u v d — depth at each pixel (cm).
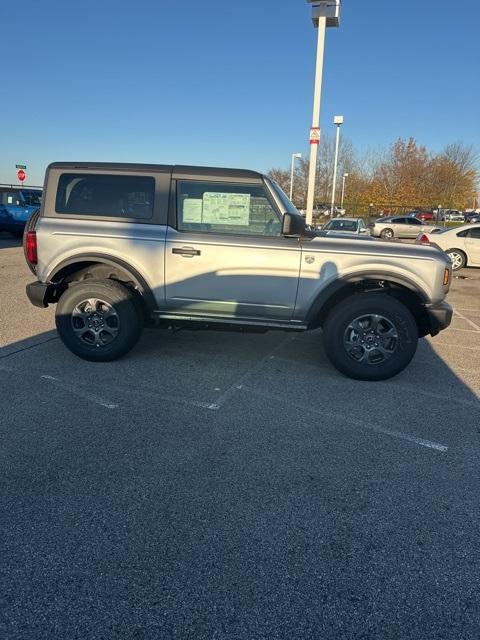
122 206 483
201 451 334
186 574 224
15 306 749
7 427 359
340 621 202
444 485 303
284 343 598
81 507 270
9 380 449
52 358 511
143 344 572
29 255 492
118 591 214
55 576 221
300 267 463
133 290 503
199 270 472
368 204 4628
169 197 475
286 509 274
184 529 254
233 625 199
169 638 192
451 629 200
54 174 491
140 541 245
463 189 5034
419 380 488
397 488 298
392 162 4888
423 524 265
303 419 389
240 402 418
